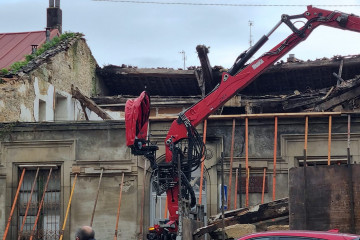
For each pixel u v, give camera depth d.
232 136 22.39
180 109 31.03
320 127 22.38
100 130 22.84
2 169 22.95
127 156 22.61
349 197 15.47
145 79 33.34
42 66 28.22
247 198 21.72
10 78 25.94
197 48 27.73
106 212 22.41
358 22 18.64
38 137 23.02
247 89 32.38
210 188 22.33
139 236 22.06
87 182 22.64
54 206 22.70
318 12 18.92
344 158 22.12
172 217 18.25
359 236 10.48
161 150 22.67
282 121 22.50
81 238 9.28
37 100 27.61
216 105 19.22
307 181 15.80
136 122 18.28
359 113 22.12
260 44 19.05
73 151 22.80
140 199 22.34
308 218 15.65
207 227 17.12
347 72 30.67
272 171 22.28
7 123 23.09
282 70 30.52
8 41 33.47
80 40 32.41
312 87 31.72
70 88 31.02
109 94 35.00
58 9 34.91
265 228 18.08
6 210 22.70
